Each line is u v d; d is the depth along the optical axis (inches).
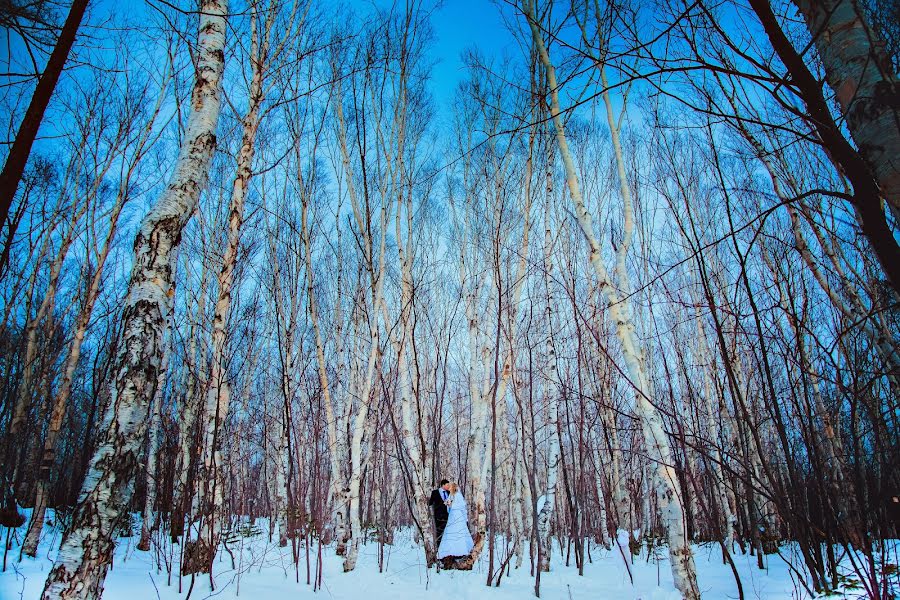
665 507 199.2
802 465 183.0
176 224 151.9
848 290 187.5
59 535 427.5
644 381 212.7
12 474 405.7
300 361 514.3
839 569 214.4
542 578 317.4
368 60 432.1
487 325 385.4
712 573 333.7
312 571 343.0
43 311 426.6
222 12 184.9
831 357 131.0
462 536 338.6
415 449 363.9
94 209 452.4
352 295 559.2
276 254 467.5
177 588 267.0
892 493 134.3
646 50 89.9
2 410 373.1
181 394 483.5
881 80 69.8
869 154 70.1
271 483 747.4
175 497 323.3
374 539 577.3
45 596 118.3
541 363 391.5
